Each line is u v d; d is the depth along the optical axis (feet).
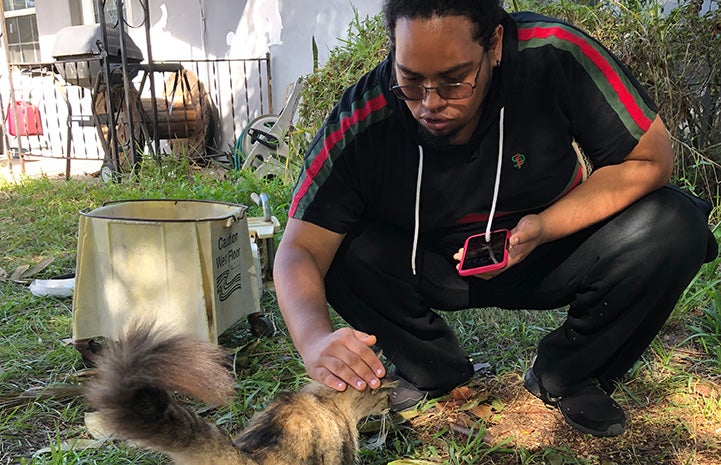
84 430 7.73
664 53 13.52
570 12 14.15
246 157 22.52
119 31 22.91
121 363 4.31
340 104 6.91
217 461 4.93
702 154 13.65
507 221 6.90
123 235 8.71
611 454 7.11
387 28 5.76
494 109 6.20
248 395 8.31
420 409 7.84
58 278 12.68
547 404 7.79
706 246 6.78
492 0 5.50
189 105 28.19
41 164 31.65
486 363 9.02
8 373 9.06
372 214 7.28
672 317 9.68
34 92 35.24
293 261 6.59
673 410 7.76
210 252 8.71
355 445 6.24
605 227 6.72
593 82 6.27
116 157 22.67
